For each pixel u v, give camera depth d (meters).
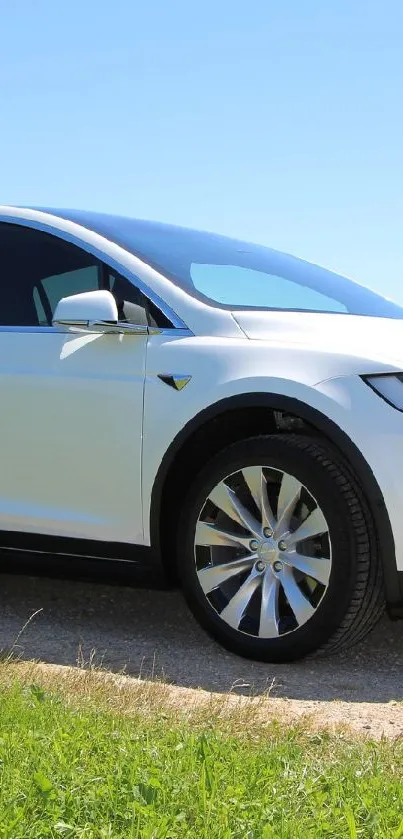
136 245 4.55
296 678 3.71
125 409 4.11
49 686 3.17
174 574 4.26
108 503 4.18
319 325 4.07
